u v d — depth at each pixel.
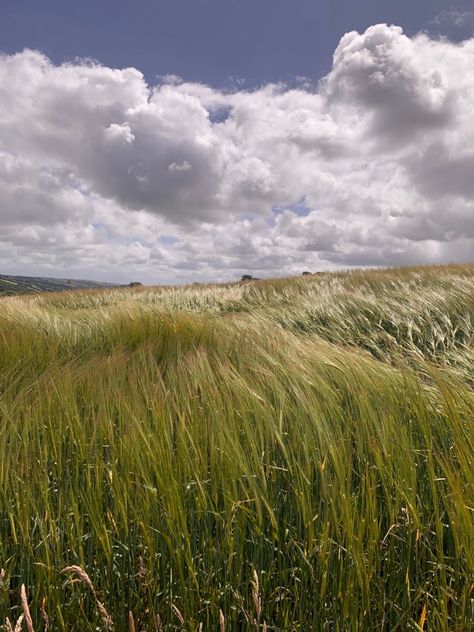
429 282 8.73
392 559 1.40
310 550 1.32
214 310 10.06
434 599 1.26
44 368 3.34
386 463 1.63
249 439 1.73
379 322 5.98
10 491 1.51
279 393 2.23
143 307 6.07
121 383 2.54
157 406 1.96
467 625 1.21
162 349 3.88
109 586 1.32
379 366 2.90
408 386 2.36
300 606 1.29
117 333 4.70
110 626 1.19
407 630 1.28
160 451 1.59
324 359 2.96
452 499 1.42
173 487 1.41
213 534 1.48
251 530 1.43
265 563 1.42
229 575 1.33
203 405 2.17
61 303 15.06
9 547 1.44
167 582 1.35
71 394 2.21
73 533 1.44
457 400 2.11
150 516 1.42
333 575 1.31
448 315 5.70
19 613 1.34
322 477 1.49
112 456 1.63
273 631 1.30
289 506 1.53
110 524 1.46
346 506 1.36
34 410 2.01
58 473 1.68
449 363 3.96
